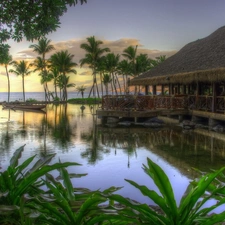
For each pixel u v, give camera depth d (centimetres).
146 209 138
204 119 1769
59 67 4997
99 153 882
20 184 161
